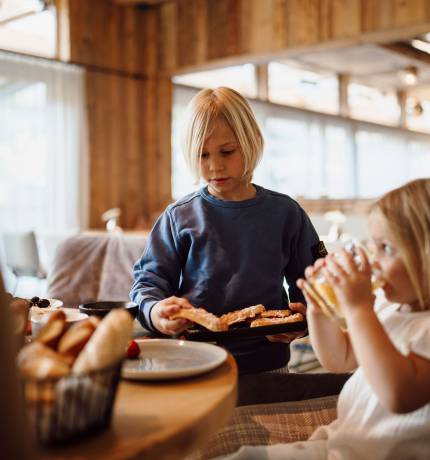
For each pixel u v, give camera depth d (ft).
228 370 2.98
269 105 22.81
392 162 30.55
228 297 4.80
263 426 3.85
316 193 25.18
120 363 2.17
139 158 19.72
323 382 4.44
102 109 18.69
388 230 3.02
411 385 2.68
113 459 1.95
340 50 22.48
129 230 18.71
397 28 14.39
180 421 2.27
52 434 2.00
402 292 3.05
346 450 3.15
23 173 16.84
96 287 7.28
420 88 30.68
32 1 17.19
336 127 26.58
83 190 18.15
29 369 2.03
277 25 16.60
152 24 19.57
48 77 17.35
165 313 3.88
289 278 5.28
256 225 4.93
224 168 4.75
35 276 15.02
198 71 18.93
